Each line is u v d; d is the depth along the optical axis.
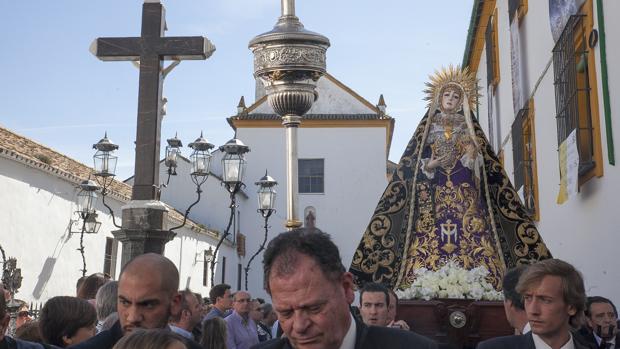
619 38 7.04
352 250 31.19
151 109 7.03
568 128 8.91
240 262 30.73
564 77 9.00
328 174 31.73
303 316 2.33
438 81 7.02
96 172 9.99
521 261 6.59
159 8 7.27
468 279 6.20
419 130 6.98
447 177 6.81
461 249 6.58
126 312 3.38
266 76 6.13
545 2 10.44
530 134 12.16
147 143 6.96
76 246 16.83
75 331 4.12
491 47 15.86
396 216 6.83
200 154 9.16
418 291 6.15
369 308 5.07
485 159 6.86
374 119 31.86
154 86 7.09
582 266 8.89
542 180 11.03
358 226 31.38
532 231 6.62
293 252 2.38
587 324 5.07
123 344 2.31
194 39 7.20
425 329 5.93
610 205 7.58
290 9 6.27
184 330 5.30
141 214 6.73
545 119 10.62
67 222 16.50
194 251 24.59
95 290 5.94
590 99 8.13
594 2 7.92
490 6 16.12
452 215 6.70
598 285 8.16
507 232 6.68
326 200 31.58
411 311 5.98
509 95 14.00
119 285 3.43
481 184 6.78
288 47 6.03
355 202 31.53
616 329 5.05
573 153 8.59
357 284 6.73
